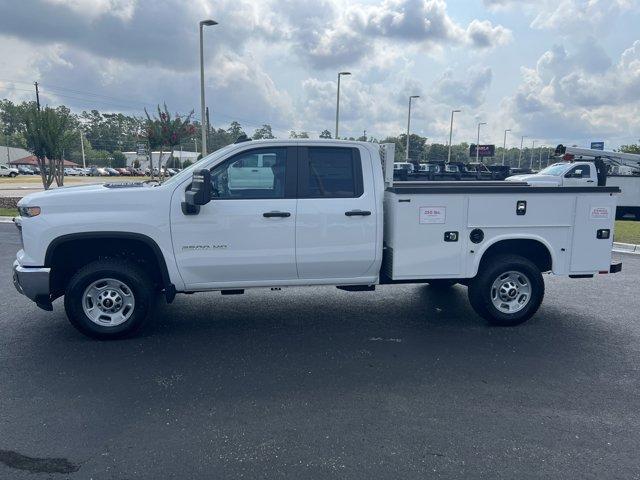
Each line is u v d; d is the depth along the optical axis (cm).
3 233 1326
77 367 479
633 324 620
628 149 5488
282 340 557
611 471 325
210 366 484
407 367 486
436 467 327
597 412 401
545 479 316
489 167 3769
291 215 547
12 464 327
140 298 545
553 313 665
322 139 558
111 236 525
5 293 734
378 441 357
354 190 564
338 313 657
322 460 333
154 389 435
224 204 537
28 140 1828
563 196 589
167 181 562
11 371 468
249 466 327
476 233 579
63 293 582
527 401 418
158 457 336
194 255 540
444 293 761
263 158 548
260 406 406
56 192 532
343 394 429
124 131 13725
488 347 539
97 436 361
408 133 4366
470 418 390
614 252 1157
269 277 564
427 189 561
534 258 634
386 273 591
